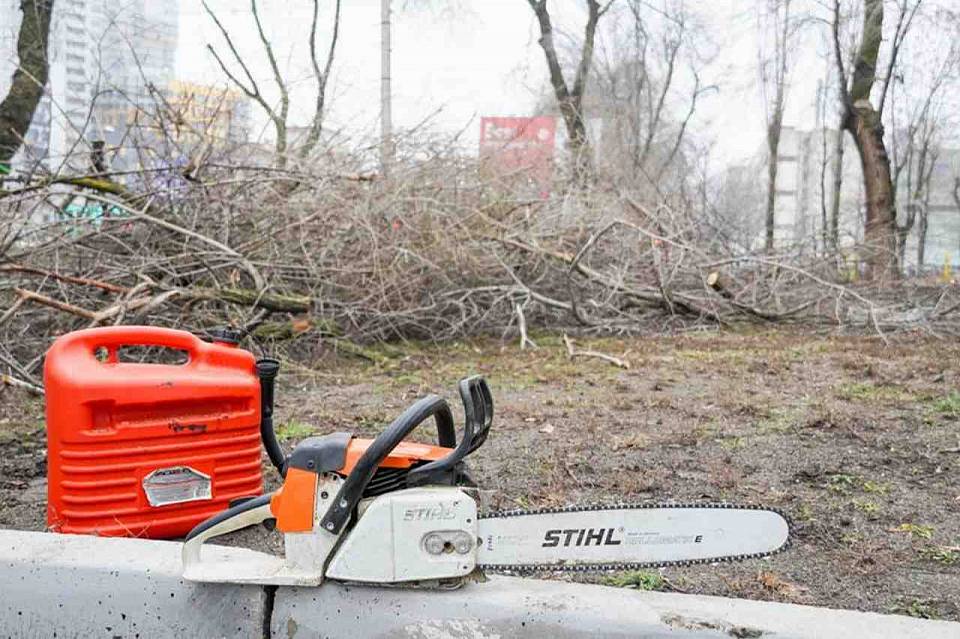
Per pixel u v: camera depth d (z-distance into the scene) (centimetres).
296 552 225
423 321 908
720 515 210
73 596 248
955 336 955
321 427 520
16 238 703
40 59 1217
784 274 1131
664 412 560
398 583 220
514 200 988
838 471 416
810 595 274
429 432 507
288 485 224
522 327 866
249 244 788
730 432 500
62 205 805
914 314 1031
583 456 449
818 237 1181
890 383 661
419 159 935
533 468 426
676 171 1648
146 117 906
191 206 805
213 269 755
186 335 332
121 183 838
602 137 1703
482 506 225
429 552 215
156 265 730
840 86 2173
